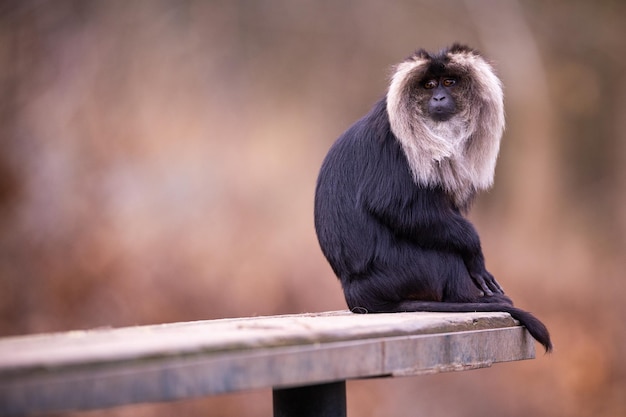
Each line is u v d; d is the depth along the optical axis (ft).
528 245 112.16
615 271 111.86
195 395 21.35
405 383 81.92
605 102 128.36
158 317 84.84
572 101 126.72
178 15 111.86
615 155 127.03
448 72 35.22
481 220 116.57
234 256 90.33
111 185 93.81
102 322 84.48
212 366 21.67
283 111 114.01
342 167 35.50
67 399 19.53
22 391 18.98
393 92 34.35
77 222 90.27
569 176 125.18
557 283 104.68
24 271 86.89
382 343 25.71
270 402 77.05
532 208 115.34
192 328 26.43
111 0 106.42
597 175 127.24
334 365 24.31
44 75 100.58
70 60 101.91
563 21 126.72
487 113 35.53
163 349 21.25
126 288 86.02
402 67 35.37
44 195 91.66
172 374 20.98
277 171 103.40
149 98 103.50
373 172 34.53
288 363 23.18
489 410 82.69
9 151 94.32
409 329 27.12
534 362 89.30
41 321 84.38
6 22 99.91
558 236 114.62
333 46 119.24
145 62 105.19
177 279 87.30
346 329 25.27
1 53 99.04
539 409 85.35
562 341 95.55
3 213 90.27
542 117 119.96
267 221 96.12
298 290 88.84
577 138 127.44
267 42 117.29
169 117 103.35
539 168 117.80
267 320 29.63
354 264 34.65
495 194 120.37
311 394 27.63
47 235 89.04
